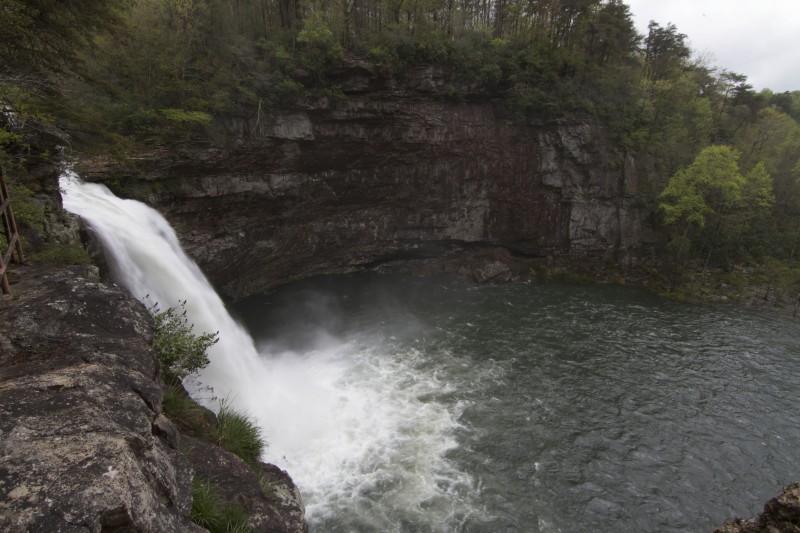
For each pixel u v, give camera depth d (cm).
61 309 1044
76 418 686
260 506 1048
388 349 3381
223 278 4047
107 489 564
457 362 3197
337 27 4412
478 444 2319
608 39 5416
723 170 4947
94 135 2642
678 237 5200
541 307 4362
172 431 884
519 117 4941
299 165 4234
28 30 1670
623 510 1966
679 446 2392
